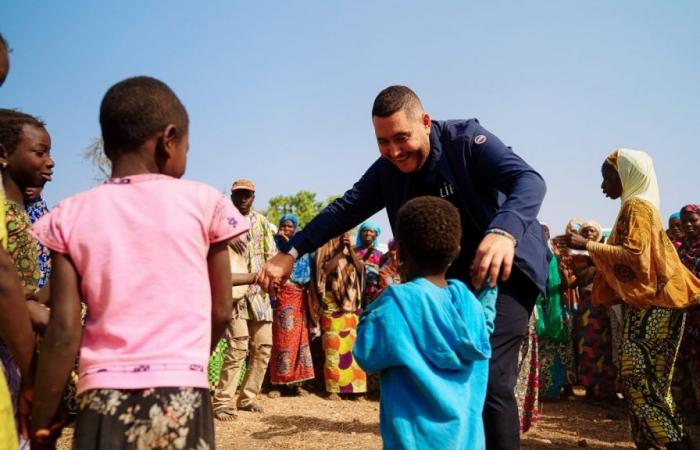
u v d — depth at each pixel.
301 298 8.00
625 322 4.84
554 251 7.79
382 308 2.59
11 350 1.98
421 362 2.49
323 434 5.64
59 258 1.95
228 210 2.15
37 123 3.03
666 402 4.57
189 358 1.93
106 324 1.91
